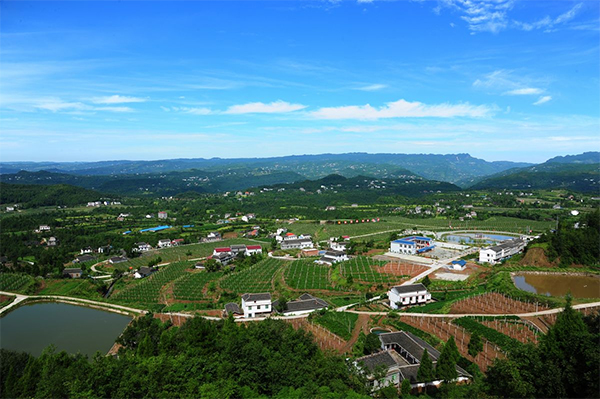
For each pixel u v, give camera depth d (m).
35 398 59.44
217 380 60.34
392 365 75.38
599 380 47.47
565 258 160.62
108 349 100.19
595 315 73.06
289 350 73.94
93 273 185.38
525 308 110.81
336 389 59.56
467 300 120.44
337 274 160.25
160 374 59.69
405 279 150.62
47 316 127.69
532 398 50.94
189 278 164.50
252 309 117.06
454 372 70.25
